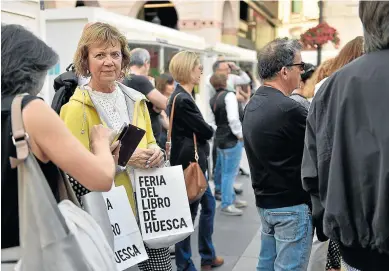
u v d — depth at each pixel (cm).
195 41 745
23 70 147
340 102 150
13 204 145
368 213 147
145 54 408
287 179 237
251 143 245
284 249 241
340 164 151
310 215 240
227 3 1240
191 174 328
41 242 141
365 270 156
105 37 229
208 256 391
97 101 231
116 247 222
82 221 155
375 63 146
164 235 240
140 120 249
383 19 144
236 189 655
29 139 141
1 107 144
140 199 240
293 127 231
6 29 150
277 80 252
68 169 146
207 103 717
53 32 464
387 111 140
